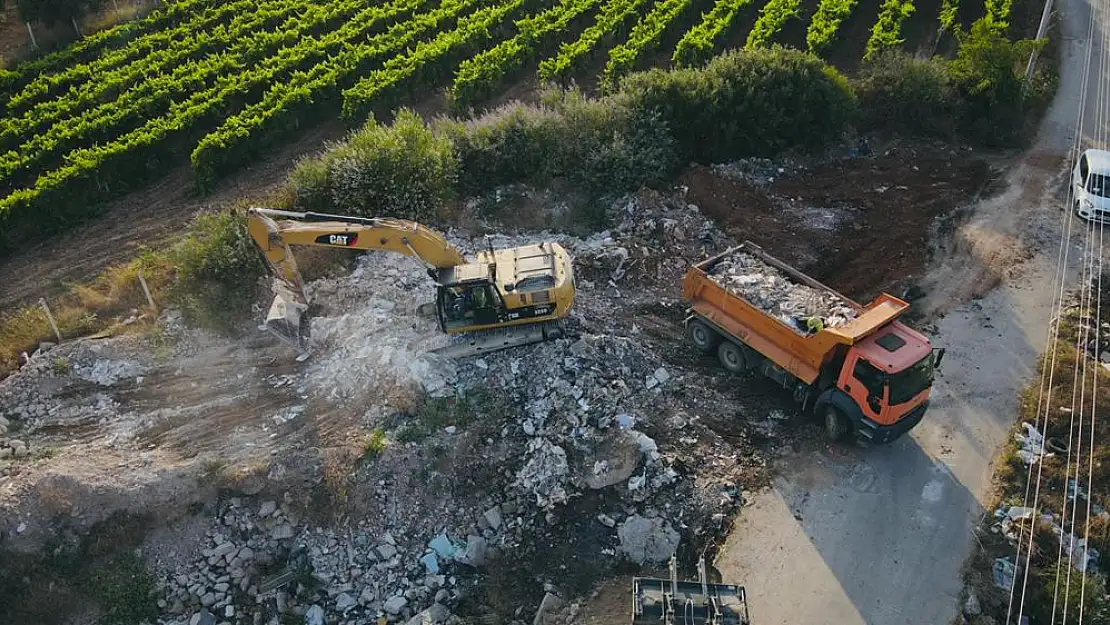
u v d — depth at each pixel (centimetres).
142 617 1973
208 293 2669
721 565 2023
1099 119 4125
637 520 2064
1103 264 3047
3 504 2002
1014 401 2464
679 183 3416
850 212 3366
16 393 2381
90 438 2277
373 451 2158
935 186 3550
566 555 2042
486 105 4278
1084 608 1866
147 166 3719
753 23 5084
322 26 4981
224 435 2256
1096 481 2200
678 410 2394
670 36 4850
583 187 3312
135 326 2677
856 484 2219
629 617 1902
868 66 4356
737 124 3612
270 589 2006
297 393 2388
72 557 2009
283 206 3014
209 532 2070
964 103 3988
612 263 2955
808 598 1952
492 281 2373
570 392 2328
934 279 2984
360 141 3195
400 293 2722
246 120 3803
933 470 2256
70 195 3438
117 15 5156
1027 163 3759
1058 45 4803
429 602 1981
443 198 3173
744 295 2425
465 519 2112
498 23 4844
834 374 2280
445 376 2397
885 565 2020
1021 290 2920
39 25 5044
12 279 3098
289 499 2095
